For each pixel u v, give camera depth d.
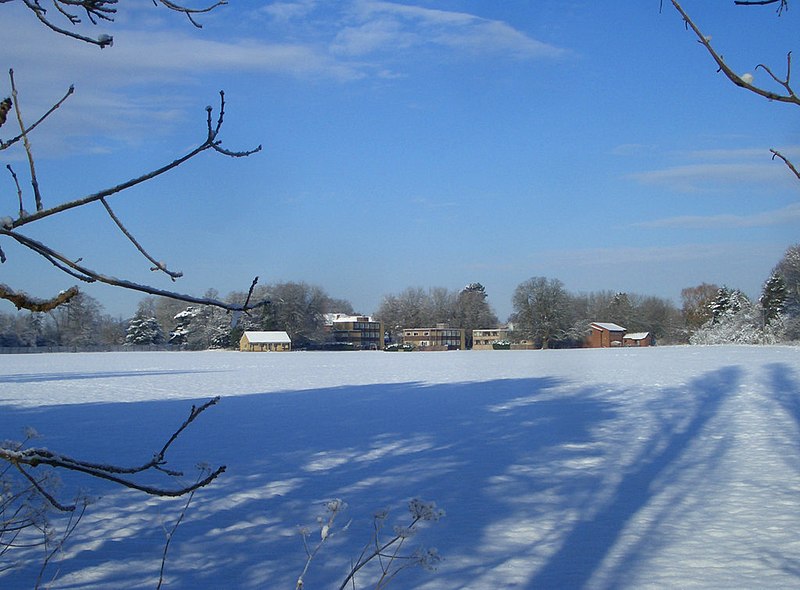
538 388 25.86
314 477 11.22
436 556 4.03
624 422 16.67
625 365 39.53
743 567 7.02
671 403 20.33
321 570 7.12
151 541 8.05
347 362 55.31
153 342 100.12
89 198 2.51
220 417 18.91
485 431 15.64
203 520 8.88
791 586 6.50
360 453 13.21
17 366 50.31
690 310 128.75
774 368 33.84
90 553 7.60
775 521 8.55
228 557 7.52
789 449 12.99
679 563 7.17
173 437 3.02
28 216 2.48
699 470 11.38
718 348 65.56
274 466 12.10
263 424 17.38
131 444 14.62
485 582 6.74
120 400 24.06
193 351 94.06
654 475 11.08
